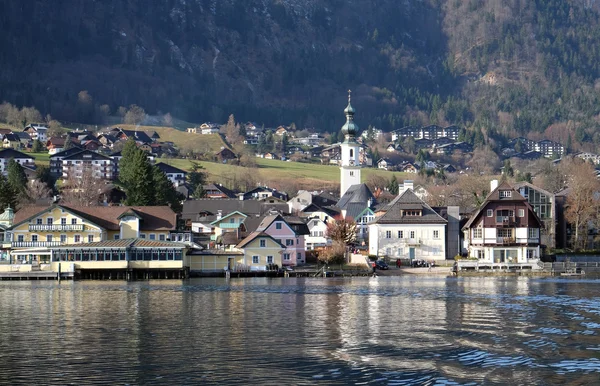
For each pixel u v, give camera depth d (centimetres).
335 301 10688
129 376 6041
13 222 17375
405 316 9100
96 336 7694
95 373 6131
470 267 16750
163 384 5822
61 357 6688
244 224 19288
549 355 6731
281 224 17575
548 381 5894
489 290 12375
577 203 19512
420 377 6016
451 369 6250
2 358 6656
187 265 16062
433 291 12212
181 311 9581
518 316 9062
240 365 6394
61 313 9388
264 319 8856
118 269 15088
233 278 15688
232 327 8262
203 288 12875
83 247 15125
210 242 18825
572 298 11006
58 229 16788
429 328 8175
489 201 17650
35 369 6259
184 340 7469
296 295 11575
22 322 8631
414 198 18800
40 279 14988
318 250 18825
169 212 17812
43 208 17600
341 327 8250
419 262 17825
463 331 7956
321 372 6166
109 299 10981
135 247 15200
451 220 18962
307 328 8194
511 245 17562
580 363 6431
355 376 6050
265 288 12850
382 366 6356
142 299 10988
